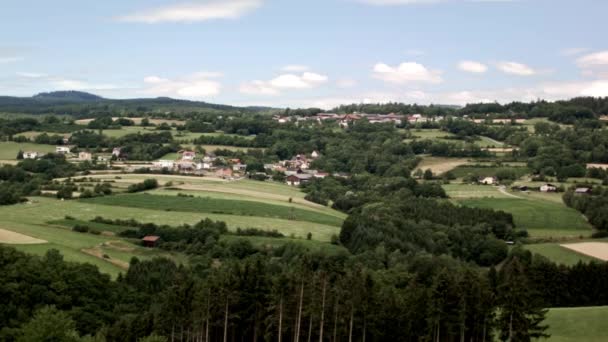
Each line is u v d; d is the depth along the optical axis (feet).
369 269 429.79
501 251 577.43
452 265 487.61
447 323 304.71
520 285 289.74
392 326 325.21
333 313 315.37
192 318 319.88
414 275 373.81
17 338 245.65
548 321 336.70
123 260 512.22
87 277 394.93
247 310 329.31
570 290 444.96
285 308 315.17
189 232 586.45
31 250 481.87
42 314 240.12
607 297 440.86
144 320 331.98
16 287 343.26
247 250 548.31
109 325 344.90
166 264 468.75
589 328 322.34
